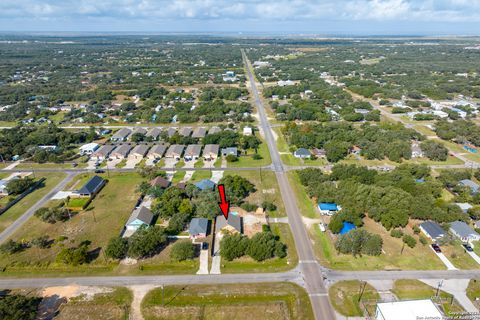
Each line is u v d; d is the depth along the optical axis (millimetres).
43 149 140000
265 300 64625
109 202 101438
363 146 142375
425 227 85812
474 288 68000
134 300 64125
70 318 60188
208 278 70188
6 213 95688
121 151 139500
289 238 84250
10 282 68938
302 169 125812
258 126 182750
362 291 66875
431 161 135375
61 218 92062
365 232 79312
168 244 80812
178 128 178125
